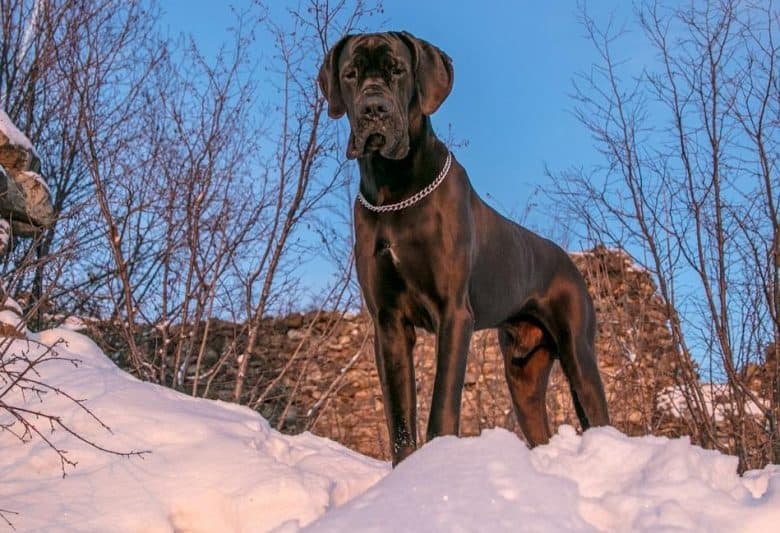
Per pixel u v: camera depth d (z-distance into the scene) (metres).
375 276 4.09
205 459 3.64
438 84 4.13
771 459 7.81
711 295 7.85
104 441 3.78
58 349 4.83
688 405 8.40
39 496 3.38
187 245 9.03
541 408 5.43
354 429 11.41
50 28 10.55
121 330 9.15
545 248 5.21
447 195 4.05
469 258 4.09
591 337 5.34
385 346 4.15
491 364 11.40
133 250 9.52
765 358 8.32
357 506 2.57
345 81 4.05
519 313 5.19
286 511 3.37
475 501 2.47
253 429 4.17
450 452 2.78
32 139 10.56
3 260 6.49
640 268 10.92
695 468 2.69
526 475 2.61
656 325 10.64
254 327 8.84
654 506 2.49
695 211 8.00
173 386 8.52
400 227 4.00
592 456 2.80
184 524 3.39
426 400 10.67
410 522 2.41
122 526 3.24
